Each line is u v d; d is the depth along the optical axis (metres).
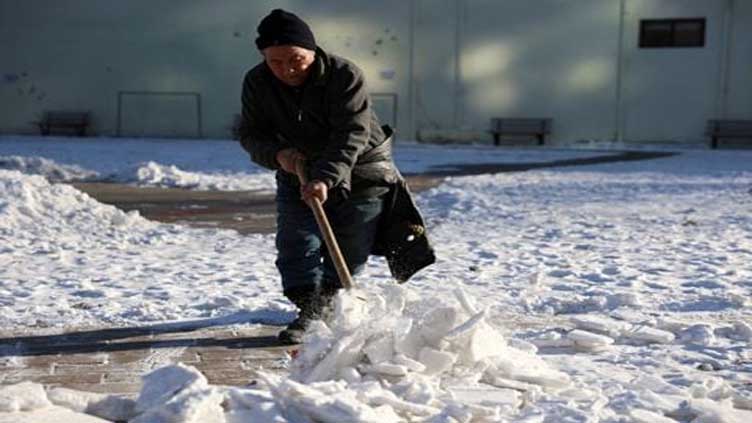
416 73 36.16
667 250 10.12
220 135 37.72
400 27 36.06
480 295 7.52
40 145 31.88
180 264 9.34
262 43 5.52
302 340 6.04
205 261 9.57
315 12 36.44
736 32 34.03
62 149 29.84
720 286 7.91
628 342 6.05
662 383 4.93
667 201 15.63
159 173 20.33
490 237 11.30
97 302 7.26
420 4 35.91
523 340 5.96
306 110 5.66
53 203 12.34
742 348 5.86
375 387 4.50
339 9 36.28
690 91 34.62
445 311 4.97
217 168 23.17
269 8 36.84
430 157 28.92
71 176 20.81
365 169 5.89
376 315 5.15
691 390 4.83
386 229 6.14
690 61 34.53
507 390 4.66
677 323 6.30
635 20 34.72
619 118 35.19
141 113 38.09
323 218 5.38
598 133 35.41
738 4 33.88
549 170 23.66
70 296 7.53
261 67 5.80
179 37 37.50
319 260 5.98
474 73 35.91
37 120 38.38
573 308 7.07
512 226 12.38
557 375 4.93
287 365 5.58
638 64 34.91
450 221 13.06
